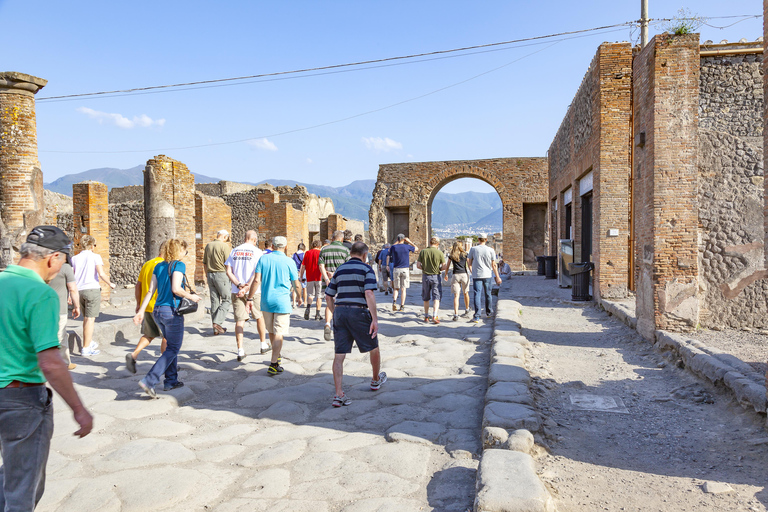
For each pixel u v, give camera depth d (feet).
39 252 8.13
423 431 13.88
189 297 17.43
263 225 72.59
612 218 37.86
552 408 16.29
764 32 14.58
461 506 9.97
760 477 11.38
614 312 33.19
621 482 11.27
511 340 23.38
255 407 16.44
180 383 18.17
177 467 11.82
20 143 30.91
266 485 10.88
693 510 10.00
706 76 26.61
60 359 7.72
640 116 28.30
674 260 25.22
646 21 48.78
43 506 9.99
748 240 25.75
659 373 20.61
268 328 20.43
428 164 97.76
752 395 14.69
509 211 94.02
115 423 14.80
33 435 7.82
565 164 58.75
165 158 37.60
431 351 24.06
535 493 9.43
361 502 10.13
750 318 25.75
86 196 43.88
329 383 18.92
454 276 33.40
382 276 50.72
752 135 25.94
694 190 25.27
